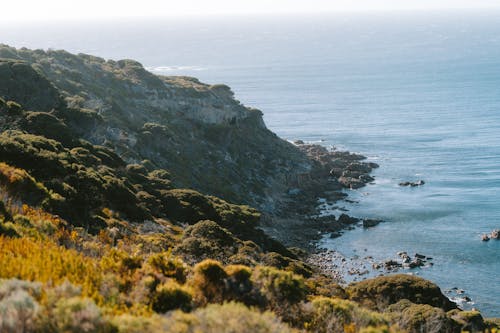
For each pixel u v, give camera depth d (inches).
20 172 1481.3
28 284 661.3
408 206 3927.2
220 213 2498.8
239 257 1567.4
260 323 634.8
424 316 1237.7
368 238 3388.3
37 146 1993.1
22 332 568.7
